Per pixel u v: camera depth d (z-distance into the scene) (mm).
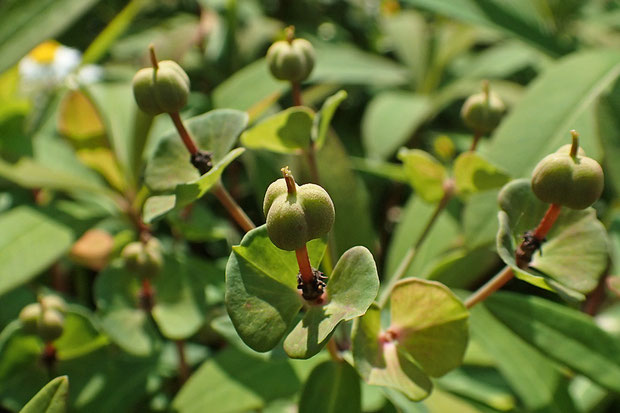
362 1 283
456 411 156
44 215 170
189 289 158
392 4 299
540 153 168
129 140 187
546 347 148
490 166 151
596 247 137
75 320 155
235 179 205
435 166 155
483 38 257
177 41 219
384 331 137
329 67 225
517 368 156
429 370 137
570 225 138
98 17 266
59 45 223
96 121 174
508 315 149
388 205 212
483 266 169
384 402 156
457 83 243
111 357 161
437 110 238
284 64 153
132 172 176
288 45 153
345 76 222
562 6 254
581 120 169
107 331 155
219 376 157
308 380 143
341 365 143
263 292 129
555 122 169
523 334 148
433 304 136
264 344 128
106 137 175
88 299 188
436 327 136
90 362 159
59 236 169
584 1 259
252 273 130
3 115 178
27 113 180
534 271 137
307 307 130
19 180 173
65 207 173
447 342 136
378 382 132
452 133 232
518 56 244
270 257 130
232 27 231
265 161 183
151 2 273
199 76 236
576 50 217
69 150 189
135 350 156
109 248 176
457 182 155
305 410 142
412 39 259
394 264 175
